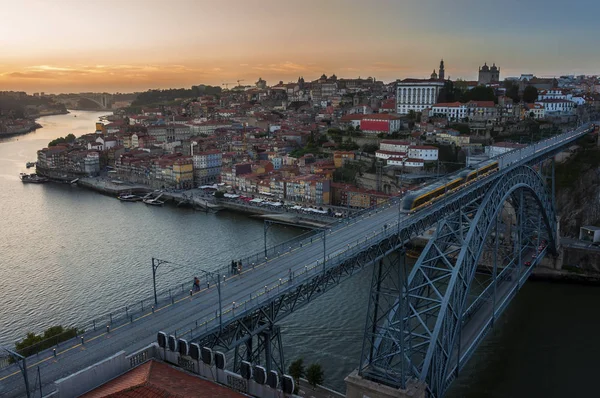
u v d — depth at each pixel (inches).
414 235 2997.0
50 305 4517.7
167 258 5792.3
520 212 4475.9
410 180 7539.4
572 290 5017.2
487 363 3627.0
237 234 6909.5
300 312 4244.6
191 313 2269.9
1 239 6732.3
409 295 2758.4
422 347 3312.0
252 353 2400.3
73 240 6653.5
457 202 3376.0
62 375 1861.5
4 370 1943.9
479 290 4559.5
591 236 5940.0
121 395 1477.6
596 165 6727.4
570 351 3779.5
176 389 1533.0
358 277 4918.8
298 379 3171.8
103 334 2167.8
